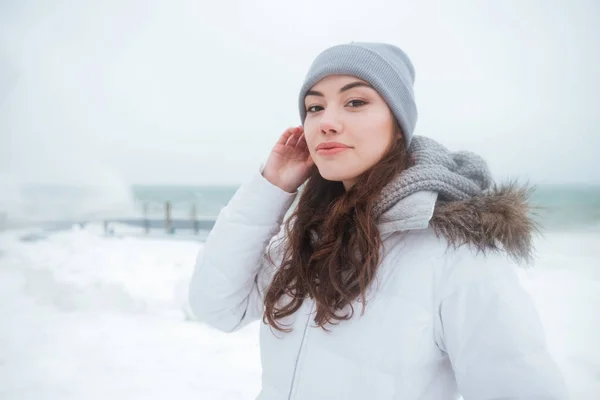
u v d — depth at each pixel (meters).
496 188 0.93
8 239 10.62
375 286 0.88
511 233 0.83
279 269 1.08
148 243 9.22
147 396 3.08
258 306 1.24
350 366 0.87
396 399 0.81
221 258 1.14
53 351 3.86
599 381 2.95
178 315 4.80
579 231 12.34
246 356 3.76
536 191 0.95
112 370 3.49
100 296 5.14
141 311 4.92
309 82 0.99
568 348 3.50
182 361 3.66
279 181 1.14
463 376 0.78
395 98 0.94
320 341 0.92
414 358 0.81
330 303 0.90
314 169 1.15
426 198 0.85
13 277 6.07
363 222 0.88
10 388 3.18
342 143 0.92
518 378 0.71
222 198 39.81
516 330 0.73
